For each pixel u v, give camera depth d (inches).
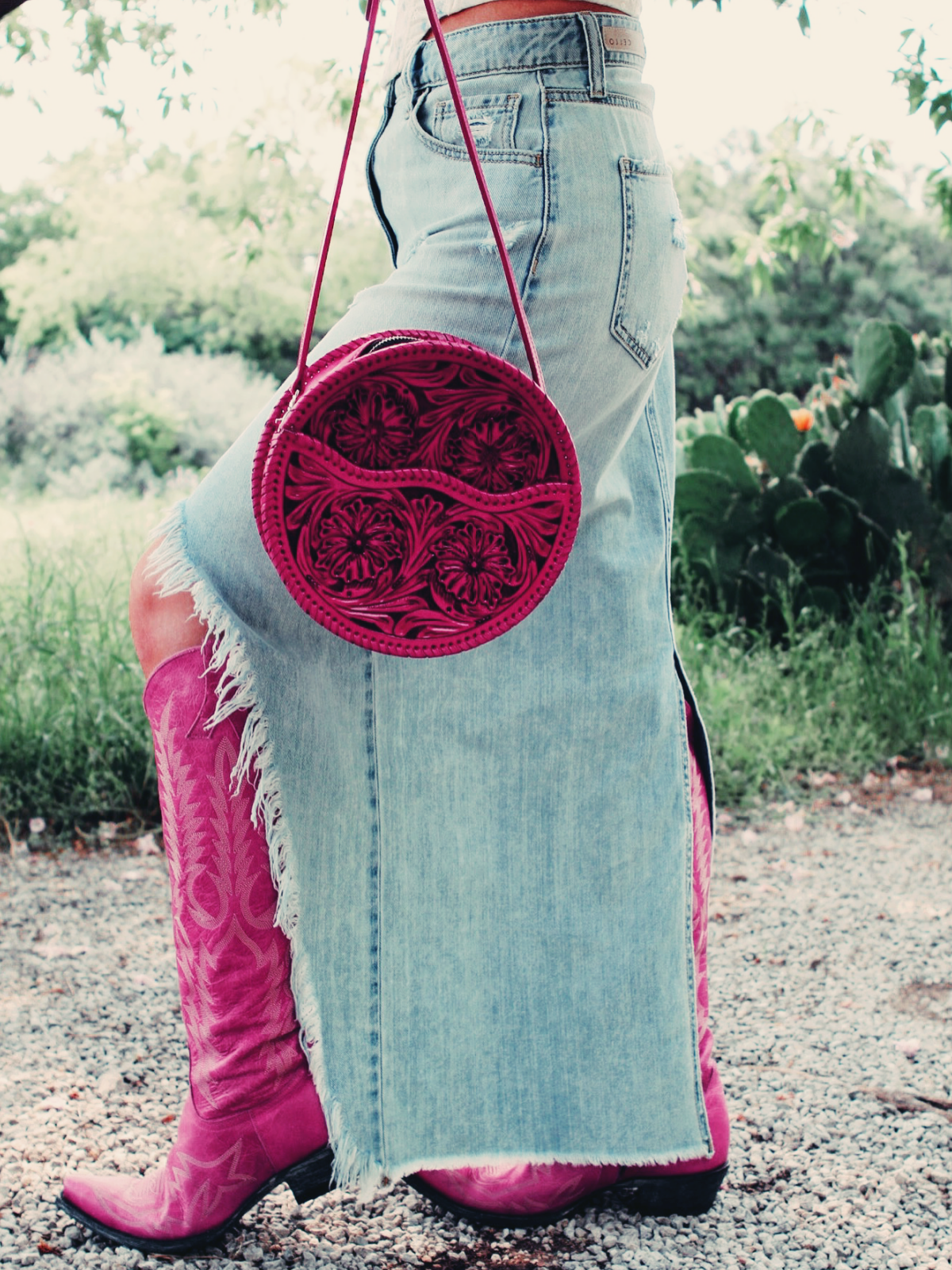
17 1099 73.6
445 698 53.4
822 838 136.9
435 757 53.6
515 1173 59.8
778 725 162.9
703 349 783.1
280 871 52.2
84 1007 89.4
